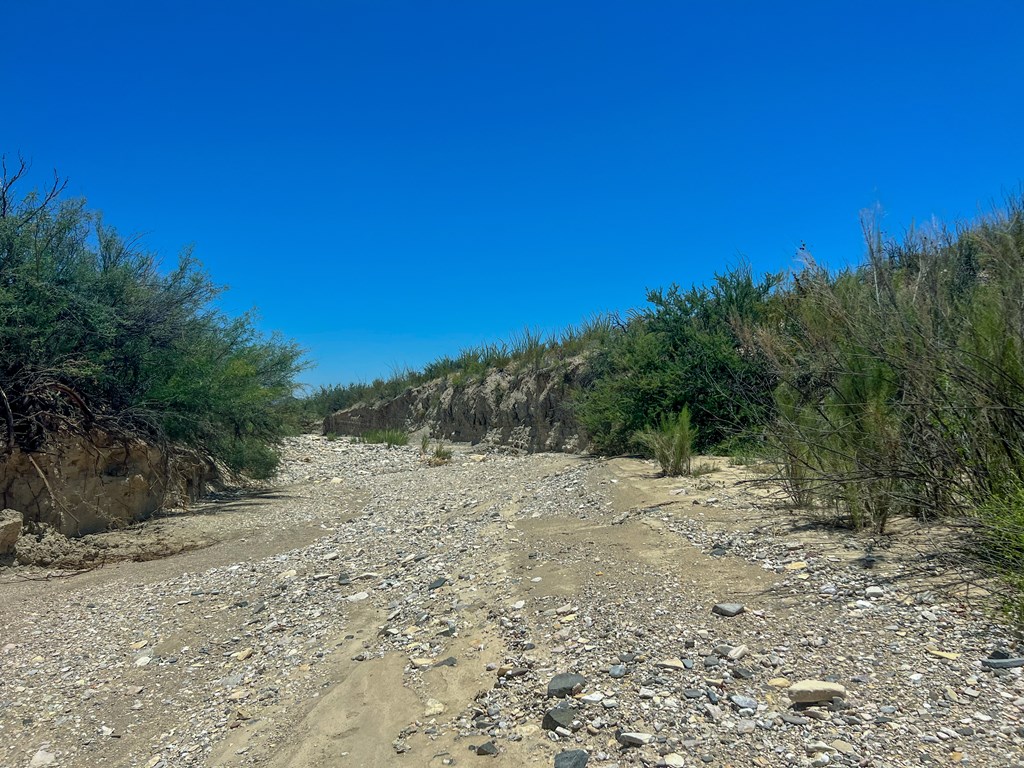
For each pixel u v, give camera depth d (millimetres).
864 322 6477
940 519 5922
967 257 7172
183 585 8086
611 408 15086
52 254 10805
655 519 7637
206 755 4383
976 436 5660
